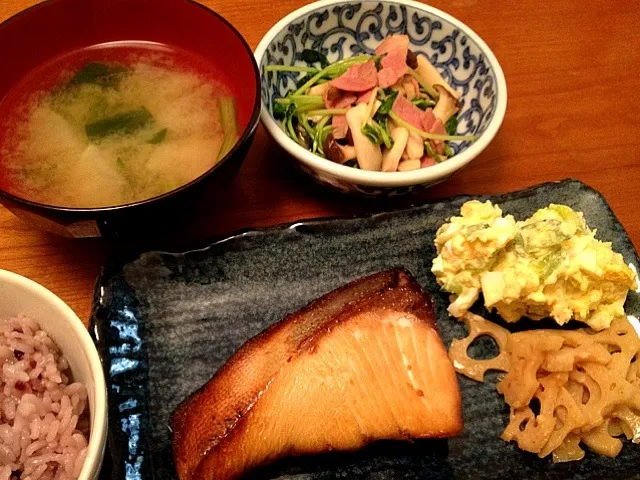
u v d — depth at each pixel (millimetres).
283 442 216
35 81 285
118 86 288
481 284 265
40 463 181
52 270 270
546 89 360
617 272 258
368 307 238
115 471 217
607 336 262
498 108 292
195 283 265
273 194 305
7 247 274
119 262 256
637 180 328
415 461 235
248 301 266
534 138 339
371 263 281
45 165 259
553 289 261
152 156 266
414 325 238
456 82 329
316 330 230
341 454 232
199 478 208
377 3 329
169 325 255
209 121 280
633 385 250
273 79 309
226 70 291
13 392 194
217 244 268
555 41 384
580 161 332
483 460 239
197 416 220
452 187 315
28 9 271
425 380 228
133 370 242
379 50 328
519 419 245
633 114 354
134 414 232
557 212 277
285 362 223
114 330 246
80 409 192
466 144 307
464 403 252
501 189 318
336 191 297
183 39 298
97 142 269
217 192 252
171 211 235
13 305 203
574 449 242
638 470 238
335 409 218
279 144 277
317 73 323
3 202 224
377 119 303
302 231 279
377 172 269
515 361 255
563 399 245
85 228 228
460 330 272
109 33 299
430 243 288
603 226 297
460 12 394
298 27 318
